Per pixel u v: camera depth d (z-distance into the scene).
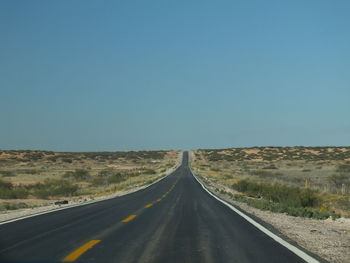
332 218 19.67
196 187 48.31
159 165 144.00
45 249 10.47
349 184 45.50
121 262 9.05
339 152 167.62
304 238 13.06
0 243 11.39
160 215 18.92
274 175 73.81
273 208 22.30
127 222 16.20
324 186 42.44
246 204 26.72
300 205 26.27
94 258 9.43
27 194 40.34
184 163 156.00
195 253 10.12
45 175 80.00
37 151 165.62
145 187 50.09
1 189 40.38
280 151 185.62
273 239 12.30
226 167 124.38
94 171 101.50
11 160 140.12
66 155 168.25
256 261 9.28
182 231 13.80
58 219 17.38
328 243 12.20
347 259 9.98
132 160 170.25
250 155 179.25
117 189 49.22
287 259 9.51
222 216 18.56
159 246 11.01
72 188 43.16
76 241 11.72
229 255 9.92
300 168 101.50
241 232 13.66
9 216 20.22
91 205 25.16
